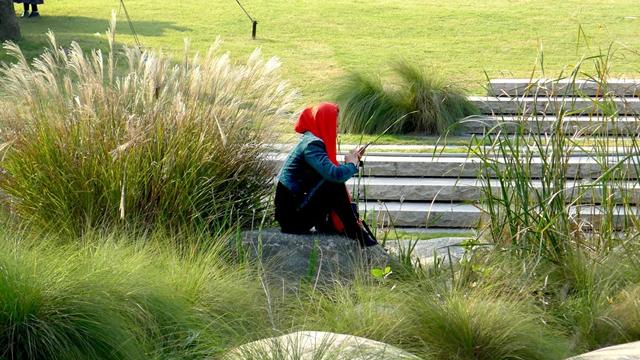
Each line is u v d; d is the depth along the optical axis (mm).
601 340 6422
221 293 6184
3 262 5523
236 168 8273
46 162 7809
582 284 6871
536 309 6504
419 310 6074
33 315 5367
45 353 5305
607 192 7781
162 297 5812
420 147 11945
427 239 9320
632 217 7523
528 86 8141
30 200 7773
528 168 7523
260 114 8594
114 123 8055
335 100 13297
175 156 7914
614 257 7094
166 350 5598
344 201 7809
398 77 13617
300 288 6816
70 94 8273
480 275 6781
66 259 6023
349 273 7445
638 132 8859
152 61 8359
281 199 7844
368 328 5918
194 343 5660
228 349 5477
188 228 7684
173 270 6324
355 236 7797
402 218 9992
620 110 11906
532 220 7449
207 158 7945
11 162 7898
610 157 8828
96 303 5516
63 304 5477
